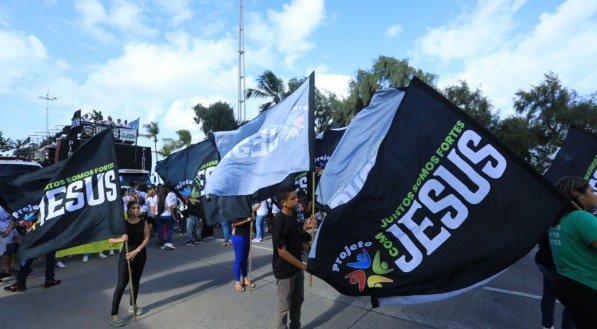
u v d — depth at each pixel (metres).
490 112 31.58
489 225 2.59
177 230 14.23
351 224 2.90
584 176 4.81
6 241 7.23
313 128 5.24
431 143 2.79
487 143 2.64
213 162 7.63
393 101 6.22
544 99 31.00
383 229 2.83
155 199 10.44
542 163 30.77
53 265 6.83
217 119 37.00
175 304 5.57
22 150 21.39
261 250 9.45
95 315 5.27
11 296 6.25
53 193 4.95
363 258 2.85
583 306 2.71
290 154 5.41
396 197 2.83
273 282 6.49
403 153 2.86
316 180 8.35
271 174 5.48
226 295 5.86
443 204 2.72
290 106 5.62
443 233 2.69
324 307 5.12
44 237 4.81
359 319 4.67
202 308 5.34
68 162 5.04
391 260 2.79
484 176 2.63
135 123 17.62
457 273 2.62
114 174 5.05
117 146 15.80
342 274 2.86
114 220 4.96
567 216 2.84
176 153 8.41
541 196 2.49
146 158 16.84
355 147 6.20
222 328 4.62
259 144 5.70
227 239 10.23
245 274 6.20
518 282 6.11
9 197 6.31
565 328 3.69
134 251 4.95
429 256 2.70
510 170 2.57
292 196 3.96
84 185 5.06
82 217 4.98
